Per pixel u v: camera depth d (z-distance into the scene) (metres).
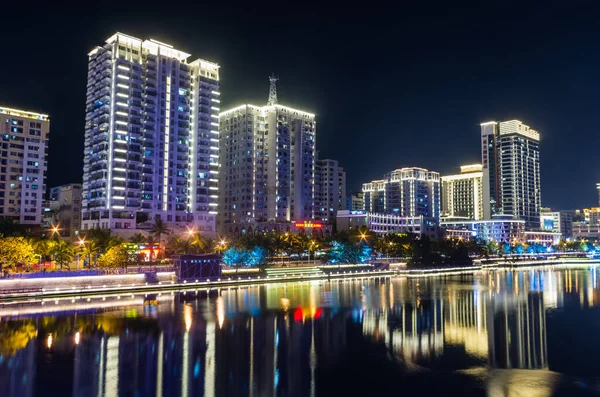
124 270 125.06
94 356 62.44
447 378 56.47
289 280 148.88
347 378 55.88
